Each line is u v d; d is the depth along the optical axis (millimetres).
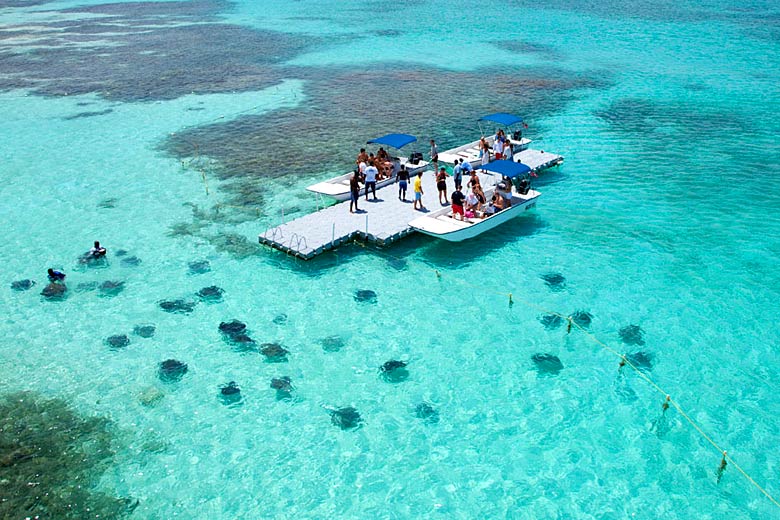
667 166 38812
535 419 19625
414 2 117250
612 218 32281
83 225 32375
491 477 17609
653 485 17219
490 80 60219
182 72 65375
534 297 25797
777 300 25031
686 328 23578
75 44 80812
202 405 20297
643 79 59312
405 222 30938
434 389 20953
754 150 41000
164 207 34469
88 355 22609
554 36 81125
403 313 24969
